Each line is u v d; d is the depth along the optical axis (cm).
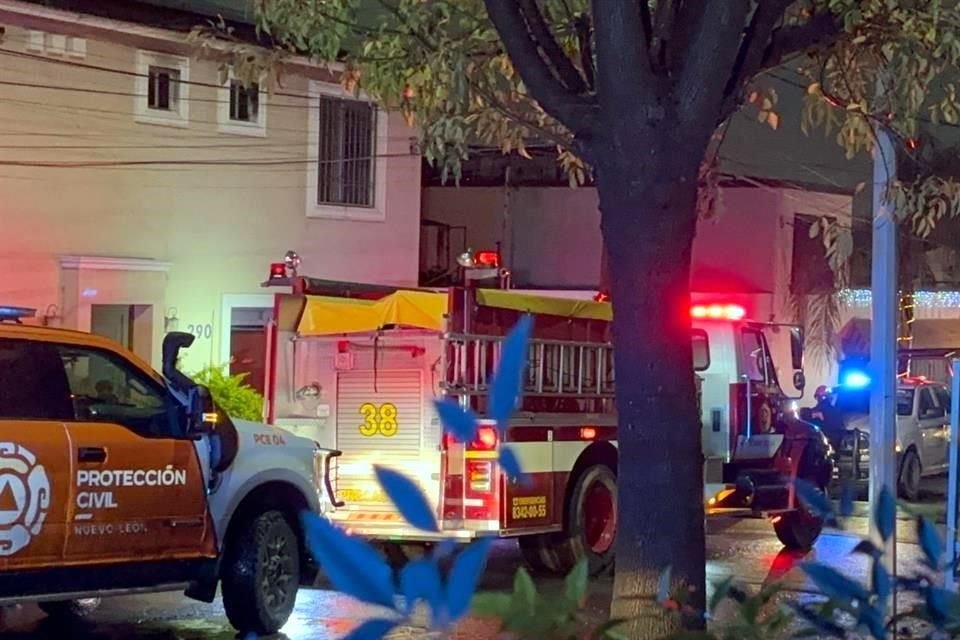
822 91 886
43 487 909
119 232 2178
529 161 3331
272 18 895
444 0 916
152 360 2220
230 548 1066
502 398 311
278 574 1093
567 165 998
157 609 1209
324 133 2491
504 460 328
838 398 2466
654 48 660
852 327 3291
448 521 1259
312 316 1320
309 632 1102
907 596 414
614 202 665
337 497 1302
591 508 1407
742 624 343
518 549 1585
